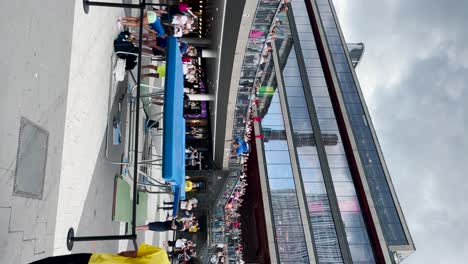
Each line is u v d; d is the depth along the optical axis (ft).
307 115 108.58
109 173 25.95
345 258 87.30
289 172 98.94
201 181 78.33
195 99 64.44
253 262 102.99
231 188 78.64
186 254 57.31
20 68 14.30
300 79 115.65
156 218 47.75
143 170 36.27
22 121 14.42
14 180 13.80
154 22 29.94
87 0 21.58
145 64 40.70
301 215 92.63
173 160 18.03
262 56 55.31
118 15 28.63
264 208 93.25
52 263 12.31
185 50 40.16
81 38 20.89
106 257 12.76
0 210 12.91
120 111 28.12
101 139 24.31
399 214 91.45
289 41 122.11
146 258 12.90
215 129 69.00
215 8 52.95
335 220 91.97
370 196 92.17
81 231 20.71
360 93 110.42
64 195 18.49
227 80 53.36
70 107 19.30
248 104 62.90
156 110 44.57
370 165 98.07
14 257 13.83
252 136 106.11
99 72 24.04
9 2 13.62
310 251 87.86
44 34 16.35
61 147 18.16
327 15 127.34
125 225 30.78
